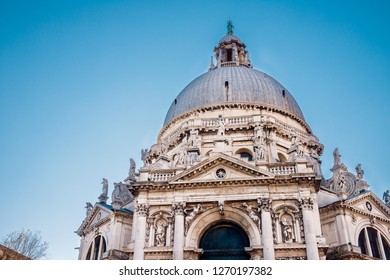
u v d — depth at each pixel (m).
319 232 32.72
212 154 36.06
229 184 34.91
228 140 44.28
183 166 37.66
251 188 34.66
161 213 35.31
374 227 41.56
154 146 52.88
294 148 40.56
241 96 53.47
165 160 44.44
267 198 33.88
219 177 35.53
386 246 41.91
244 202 34.38
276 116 52.31
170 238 34.06
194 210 34.59
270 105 52.41
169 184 35.53
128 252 34.47
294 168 35.56
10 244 48.16
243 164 35.16
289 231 32.88
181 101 57.25
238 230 35.06
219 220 35.00
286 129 49.97
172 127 54.88
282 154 47.25
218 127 46.09
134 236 34.81
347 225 39.06
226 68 60.06
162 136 56.47
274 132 47.88
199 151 42.00
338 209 39.78
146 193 36.06
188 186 35.41
